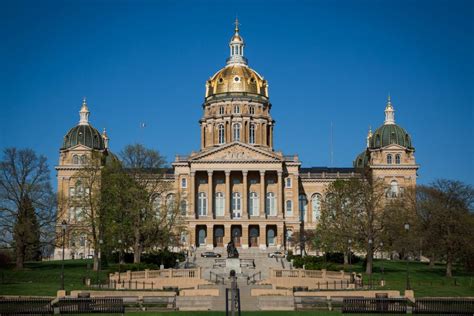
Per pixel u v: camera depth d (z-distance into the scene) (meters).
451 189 112.06
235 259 106.88
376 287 86.44
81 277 94.94
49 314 62.47
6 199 102.56
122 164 118.62
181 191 148.62
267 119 178.00
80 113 169.25
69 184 162.38
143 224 110.75
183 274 94.06
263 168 159.88
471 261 104.44
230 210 159.88
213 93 179.25
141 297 72.75
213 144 175.88
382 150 166.00
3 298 70.94
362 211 115.56
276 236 161.38
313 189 170.00
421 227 111.00
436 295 79.88
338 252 124.56
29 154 103.81
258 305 71.44
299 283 91.69
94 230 109.25
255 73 182.25
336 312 65.25
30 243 103.50
